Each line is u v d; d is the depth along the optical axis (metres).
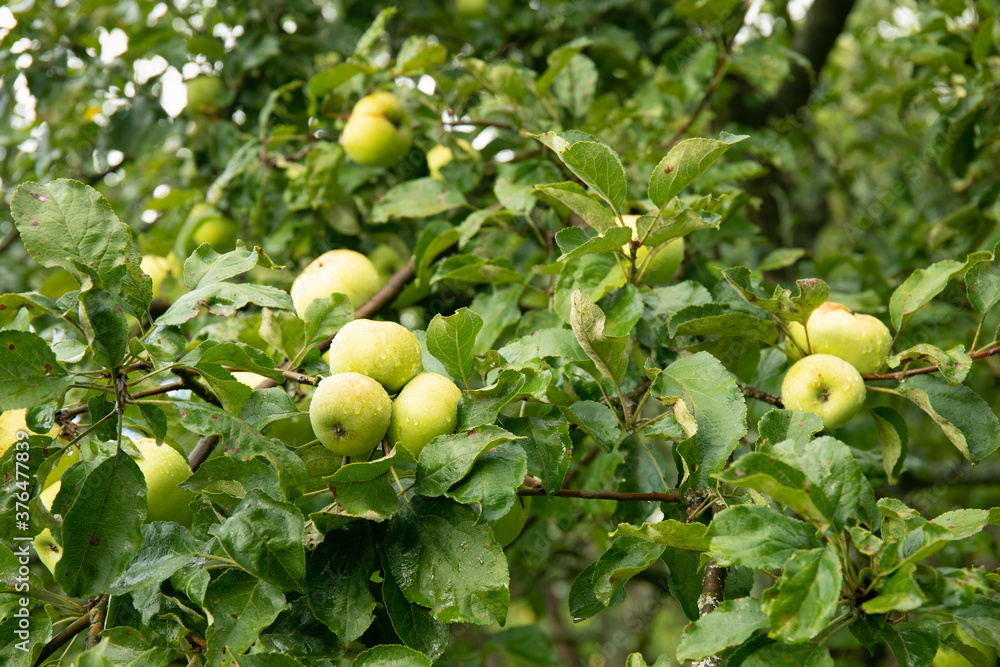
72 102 3.14
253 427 1.33
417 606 1.38
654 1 3.73
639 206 2.34
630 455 2.08
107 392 1.40
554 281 2.26
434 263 2.52
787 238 4.07
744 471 1.17
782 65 3.16
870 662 3.22
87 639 1.45
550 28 3.57
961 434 1.66
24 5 3.19
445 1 3.86
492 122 2.73
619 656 5.88
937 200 4.37
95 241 1.40
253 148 2.73
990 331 3.24
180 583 1.35
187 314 1.37
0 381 1.28
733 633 1.23
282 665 1.27
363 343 1.45
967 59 2.90
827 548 1.15
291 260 2.93
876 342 1.75
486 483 1.33
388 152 2.64
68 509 1.32
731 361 2.04
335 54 3.47
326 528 1.40
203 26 3.41
